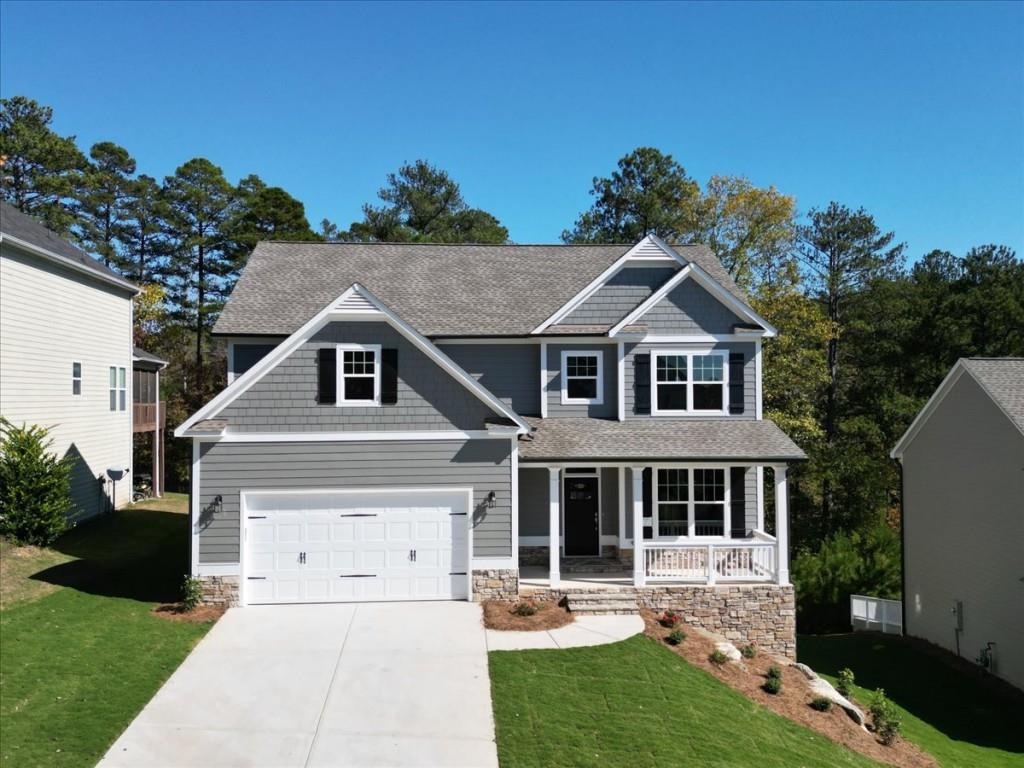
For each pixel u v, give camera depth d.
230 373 20.38
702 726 12.62
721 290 20.53
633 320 20.53
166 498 33.66
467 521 17.95
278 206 53.12
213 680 13.34
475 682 13.55
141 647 14.55
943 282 43.94
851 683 17.19
